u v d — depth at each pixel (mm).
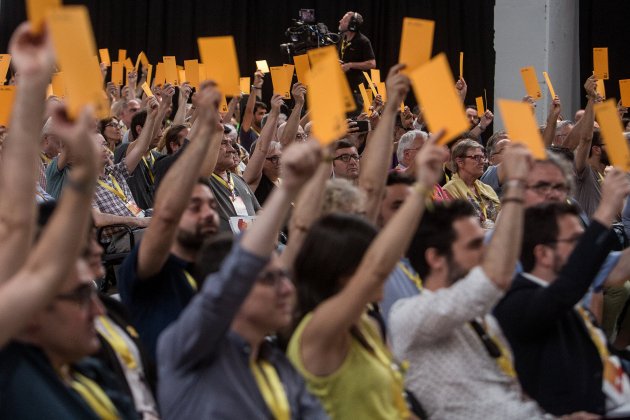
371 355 3635
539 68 16016
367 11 16578
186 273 4562
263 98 16484
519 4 16156
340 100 2928
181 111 9344
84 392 3086
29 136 2492
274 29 16469
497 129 16281
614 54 16516
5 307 2373
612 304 7332
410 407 3854
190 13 16266
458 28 16516
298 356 3527
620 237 7648
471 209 4234
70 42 2379
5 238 2539
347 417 3523
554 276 4574
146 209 9312
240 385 3188
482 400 3926
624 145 4227
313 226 3744
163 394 3145
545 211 4625
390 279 4441
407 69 4238
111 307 3959
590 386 4398
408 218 3320
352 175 7812
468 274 4016
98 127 9945
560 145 11312
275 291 3256
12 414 2883
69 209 2430
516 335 4340
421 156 3312
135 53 16219
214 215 4582
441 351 3949
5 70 7434
